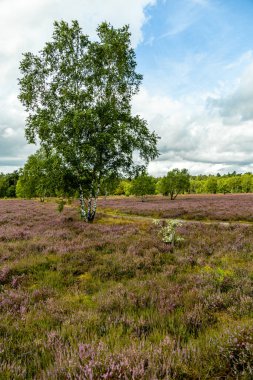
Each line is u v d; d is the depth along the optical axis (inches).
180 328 172.1
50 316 205.9
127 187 3905.0
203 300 221.9
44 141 791.1
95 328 177.9
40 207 1601.9
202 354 137.9
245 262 362.9
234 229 645.3
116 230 647.8
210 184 4658.0
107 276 322.3
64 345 156.4
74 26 787.4
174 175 2768.2
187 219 1165.7
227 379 120.0
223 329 161.9
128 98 859.4
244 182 4884.4
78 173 797.2
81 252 411.2
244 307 203.2
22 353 149.9
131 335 165.3
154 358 129.5
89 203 857.5
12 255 401.4
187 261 368.2
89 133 781.3
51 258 384.2
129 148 799.7
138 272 327.9
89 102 798.5
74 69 788.6
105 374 114.9
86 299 255.3
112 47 800.9
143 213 1357.0
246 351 133.5
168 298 232.2
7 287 283.3
